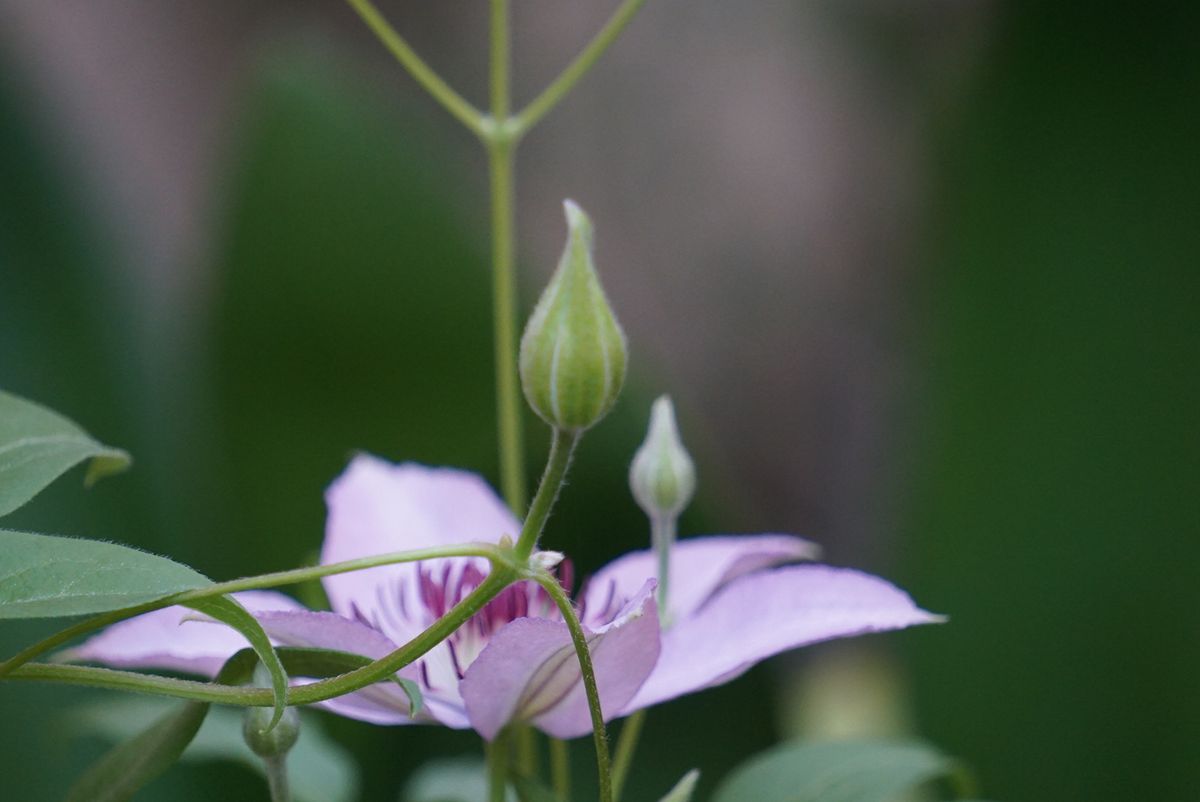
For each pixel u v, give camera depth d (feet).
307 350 3.74
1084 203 3.56
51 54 5.49
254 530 3.82
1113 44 3.45
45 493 3.47
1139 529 3.62
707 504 3.52
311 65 3.72
